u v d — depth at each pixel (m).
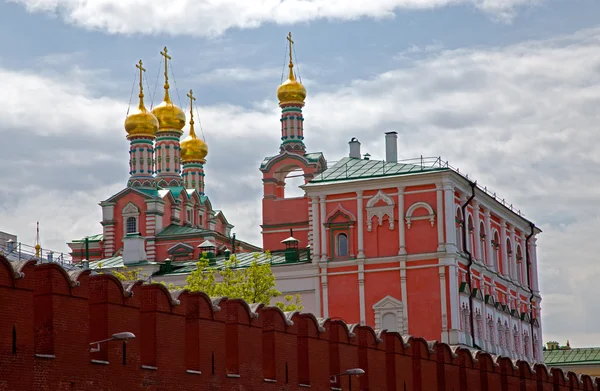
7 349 29.02
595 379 78.31
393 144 89.88
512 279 97.12
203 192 121.31
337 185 85.19
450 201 82.69
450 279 81.69
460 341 81.31
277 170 102.38
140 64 109.31
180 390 35.72
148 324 34.94
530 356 99.75
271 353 40.59
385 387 48.06
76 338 31.42
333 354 44.69
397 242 83.62
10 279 29.28
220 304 38.34
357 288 84.12
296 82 107.50
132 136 108.31
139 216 105.31
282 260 88.56
